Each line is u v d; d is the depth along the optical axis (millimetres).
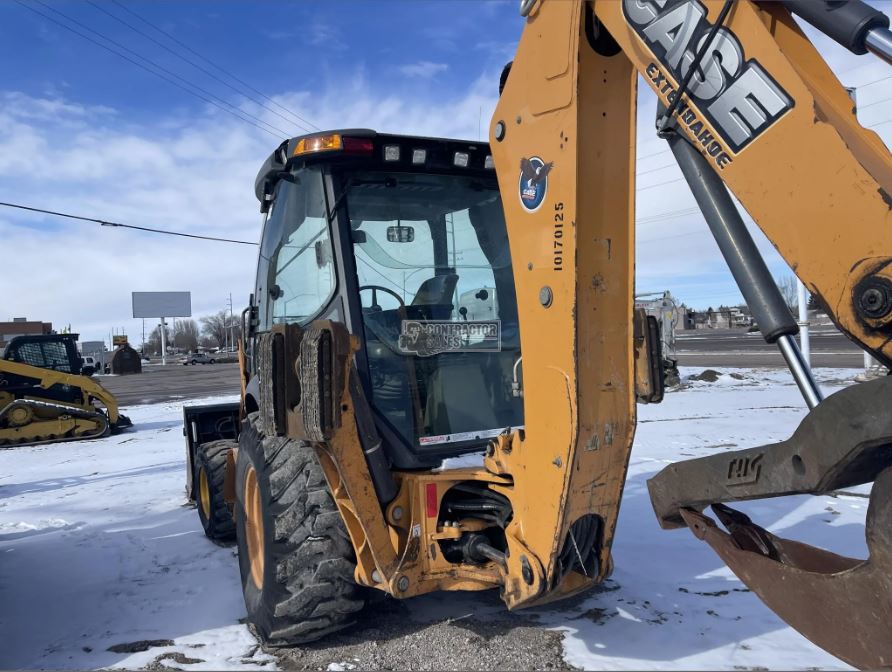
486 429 3314
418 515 2869
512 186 2580
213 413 6574
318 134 3156
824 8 1690
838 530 4602
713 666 2854
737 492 1935
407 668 2926
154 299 68375
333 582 2980
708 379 16656
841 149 1576
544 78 2398
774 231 1697
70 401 13398
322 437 2646
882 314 1496
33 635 3492
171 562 4656
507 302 3551
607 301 2418
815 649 2984
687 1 1864
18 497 7508
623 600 3580
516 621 3354
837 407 1609
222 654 3141
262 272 4320
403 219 3357
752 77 1729
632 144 2398
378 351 3172
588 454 2396
